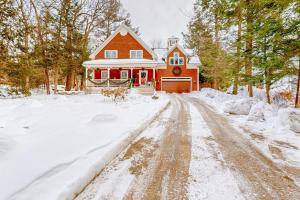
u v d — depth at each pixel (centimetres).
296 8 714
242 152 425
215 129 624
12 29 1400
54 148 388
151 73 2584
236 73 1196
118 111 850
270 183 296
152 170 335
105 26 2830
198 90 2608
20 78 1543
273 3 828
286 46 842
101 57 2541
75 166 309
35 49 1766
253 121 736
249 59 1081
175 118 794
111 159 376
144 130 602
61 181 263
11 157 337
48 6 1941
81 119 672
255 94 1739
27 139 441
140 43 2534
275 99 1356
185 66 2628
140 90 1991
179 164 360
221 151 430
